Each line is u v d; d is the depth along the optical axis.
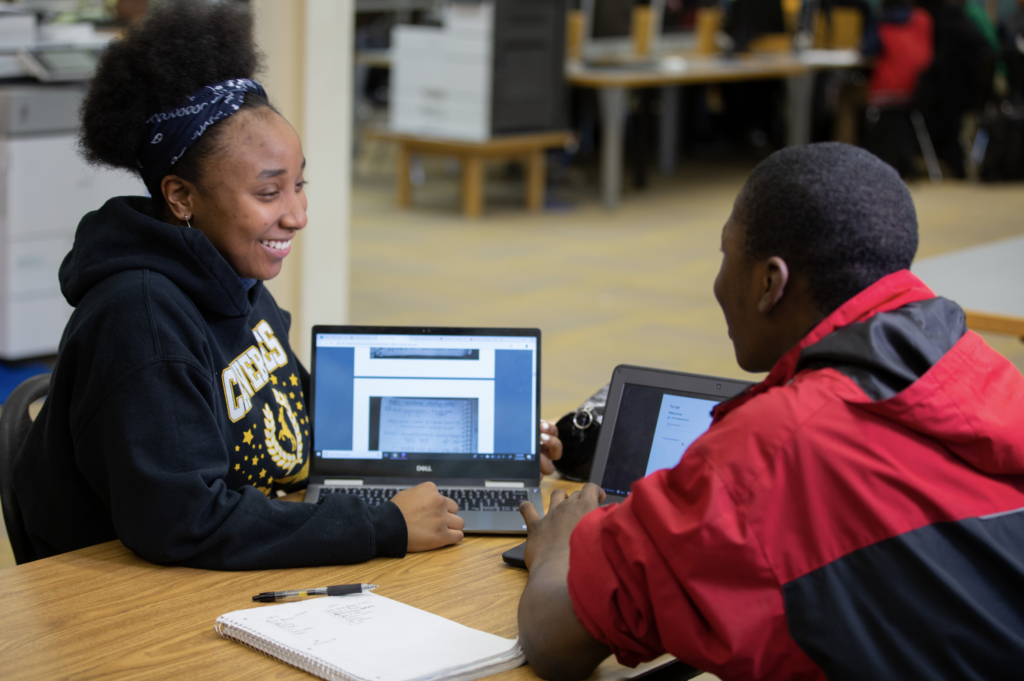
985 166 8.71
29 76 4.09
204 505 1.29
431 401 1.54
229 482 1.43
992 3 11.65
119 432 1.28
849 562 0.94
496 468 1.54
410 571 1.32
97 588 1.25
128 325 1.30
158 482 1.27
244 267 1.42
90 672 1.06
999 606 0.94
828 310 1.02
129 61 1.35
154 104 1.35
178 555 1.29
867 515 0.94
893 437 0.96
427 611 1.21
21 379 3.99
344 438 1.54
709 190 8.34
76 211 4.14
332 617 1.17
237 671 1.08
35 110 3.95
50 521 1.44
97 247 1.38
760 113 10.02
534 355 1.55
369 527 1.34
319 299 3.72
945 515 0.94
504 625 1.19
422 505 1.39
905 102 8.46
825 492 0.94
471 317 4.83
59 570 1.30
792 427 0.96
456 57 6.82
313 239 3.65
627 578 1.01
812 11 9.58
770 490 0.95
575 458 1.63
